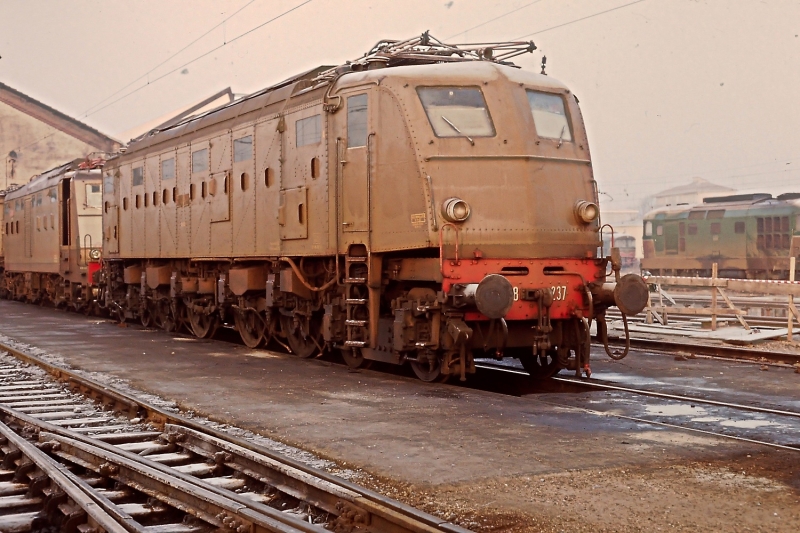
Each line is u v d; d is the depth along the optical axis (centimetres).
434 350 988
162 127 1875
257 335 1462
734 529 474
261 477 602
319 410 834
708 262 3794
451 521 498
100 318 2270
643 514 501
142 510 562
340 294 1150
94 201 2411
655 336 1644
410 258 1020
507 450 658
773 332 1608
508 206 988
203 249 1548
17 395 1011
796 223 3459
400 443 685
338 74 1159
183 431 735
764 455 640
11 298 3406
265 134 1318
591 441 688
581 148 1072
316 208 1171
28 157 4575
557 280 1002
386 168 1033
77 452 699
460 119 1007
